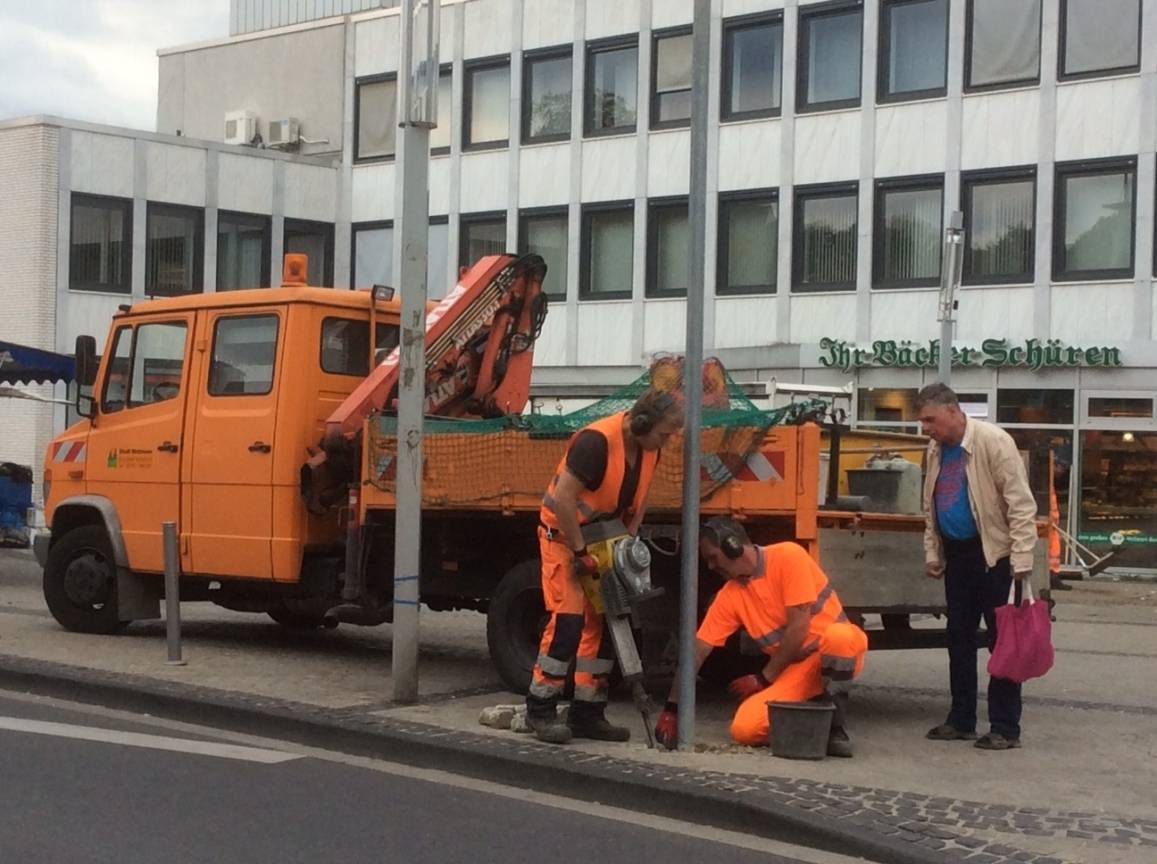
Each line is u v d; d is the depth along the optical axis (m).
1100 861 5.81
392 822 6.48
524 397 11.57
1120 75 24.00
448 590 10.03
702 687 10.15
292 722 8.28
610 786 6.99
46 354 16.83
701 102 7.71
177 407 11.23
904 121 25.94
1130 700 9.94
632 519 7.84
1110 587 21.61
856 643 7.75
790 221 27.02
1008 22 25.03
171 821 6.36
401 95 8.95
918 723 8.95
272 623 13.54
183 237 31.20
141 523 11.41
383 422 10.05
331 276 33.09
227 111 35.56
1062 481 24.27
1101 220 24.30
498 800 7.00
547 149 29.94
